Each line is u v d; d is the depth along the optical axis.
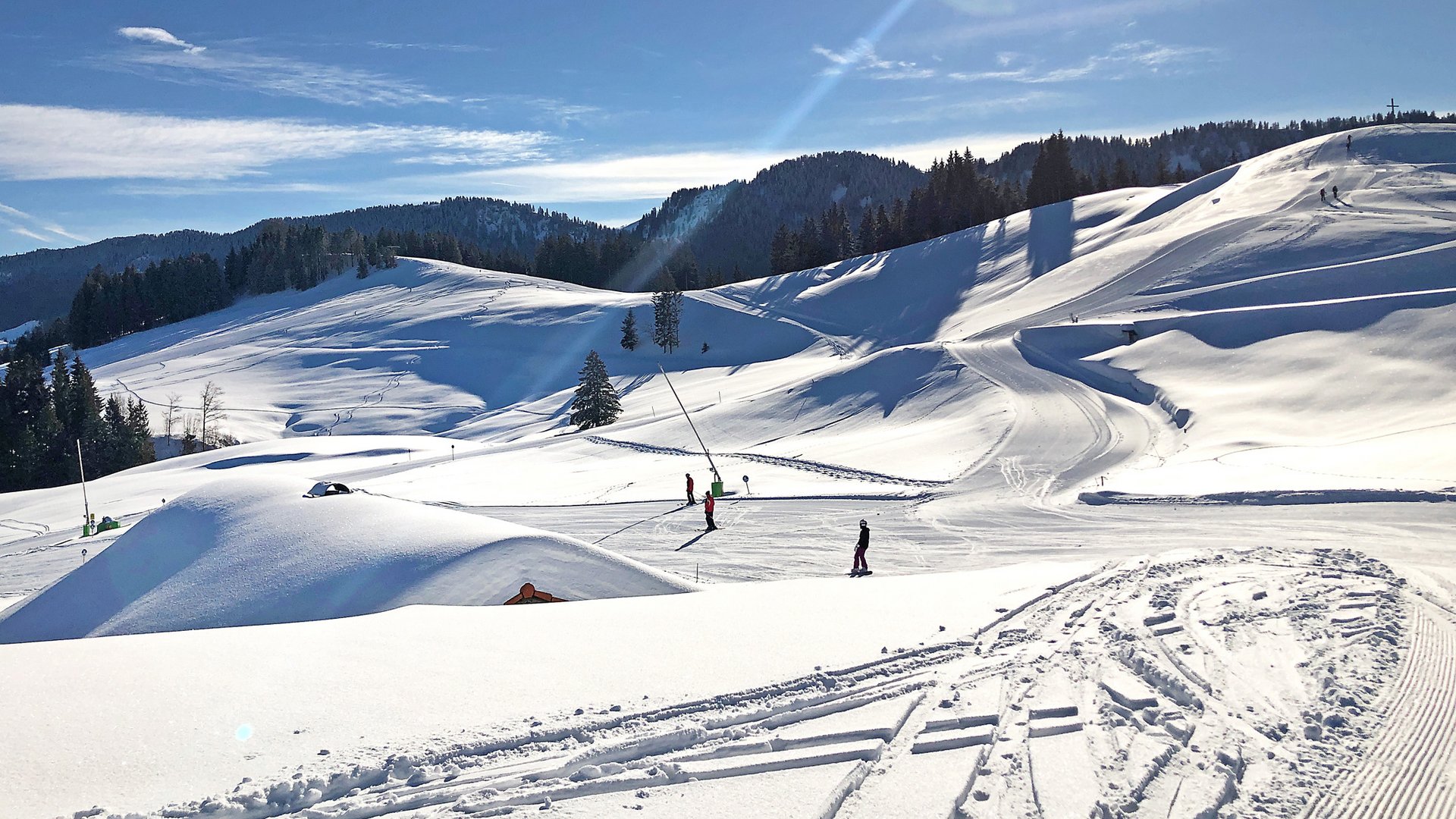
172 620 14.38
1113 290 66.19
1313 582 10.36
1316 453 27.72
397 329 142.38
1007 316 69.56
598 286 196.50
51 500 56.22
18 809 5.13
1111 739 6.23
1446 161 81.00
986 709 6.73
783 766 5.84
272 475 20.59
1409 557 16.58
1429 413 30.83
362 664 7.88
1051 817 5.17
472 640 8.73
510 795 5.44
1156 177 146.62
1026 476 32.69
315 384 122.75
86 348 166.88
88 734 6.21
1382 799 5.43
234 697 6.98
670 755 5.99
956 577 12.17
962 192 142.12
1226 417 36.06
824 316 112.19
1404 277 50.69
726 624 9.27
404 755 5.83
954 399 48.84
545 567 14.89
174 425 106.25
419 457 60.97
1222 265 62.44
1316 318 44.31
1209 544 20.50
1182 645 8.14
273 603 14.27
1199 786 5.57
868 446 41.91
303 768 5.68
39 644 9.06
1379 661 7.66
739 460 43.00
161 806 5.20
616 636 8.82
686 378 99.75
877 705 6.84
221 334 156.38
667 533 28.95
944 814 5.18
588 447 54.91
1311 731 6.33
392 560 14.88
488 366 123.12
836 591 11.33
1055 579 11.06
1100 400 43.84
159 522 18.81
